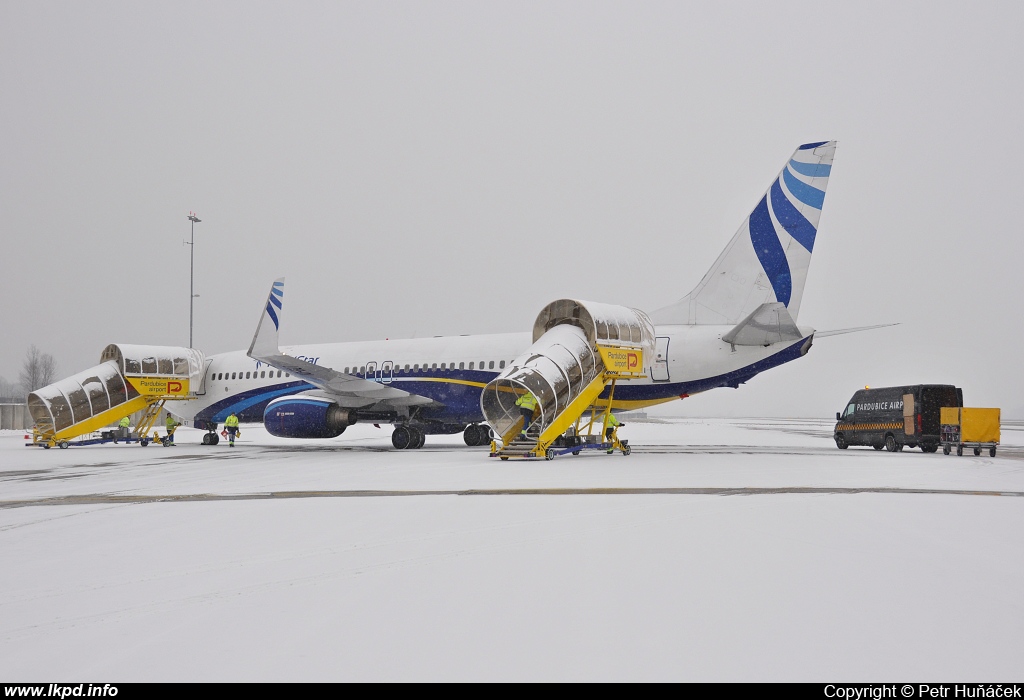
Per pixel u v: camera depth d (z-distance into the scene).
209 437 38.72
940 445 30.27
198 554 9.00
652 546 9.27
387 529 10.61
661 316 28.67
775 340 26.00
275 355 29.36
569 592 7.10
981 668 5.14
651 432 57.25
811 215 25.98
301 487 16.22
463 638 5.81
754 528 10.55
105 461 25.66
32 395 34.94
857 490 15.10
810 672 5.08
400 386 33.03
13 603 6.91
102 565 8.45
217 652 5.55
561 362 24.48
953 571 7.89
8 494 15.64
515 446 24.28
